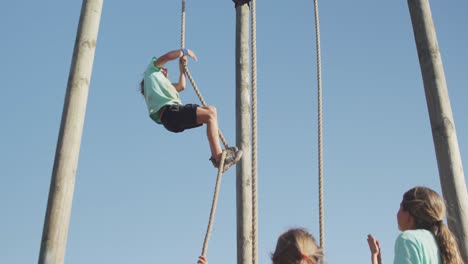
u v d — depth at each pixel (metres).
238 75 8.31
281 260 3.37
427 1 6.95
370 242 3.92
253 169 6.08
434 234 3.63
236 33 8.59
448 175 6.13
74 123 5.80
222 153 5.92
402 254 3.50
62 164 5.62
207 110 6.03
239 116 8.09
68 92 5.94
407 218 3.77
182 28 7.22
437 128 6.36
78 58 6.09
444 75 6.63
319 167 6.89
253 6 6.63
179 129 6.06
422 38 6.77
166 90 6.24
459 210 5.96
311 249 3.39
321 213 6.65
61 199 5.50
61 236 5.40
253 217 5.89
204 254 5.22
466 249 5.78
